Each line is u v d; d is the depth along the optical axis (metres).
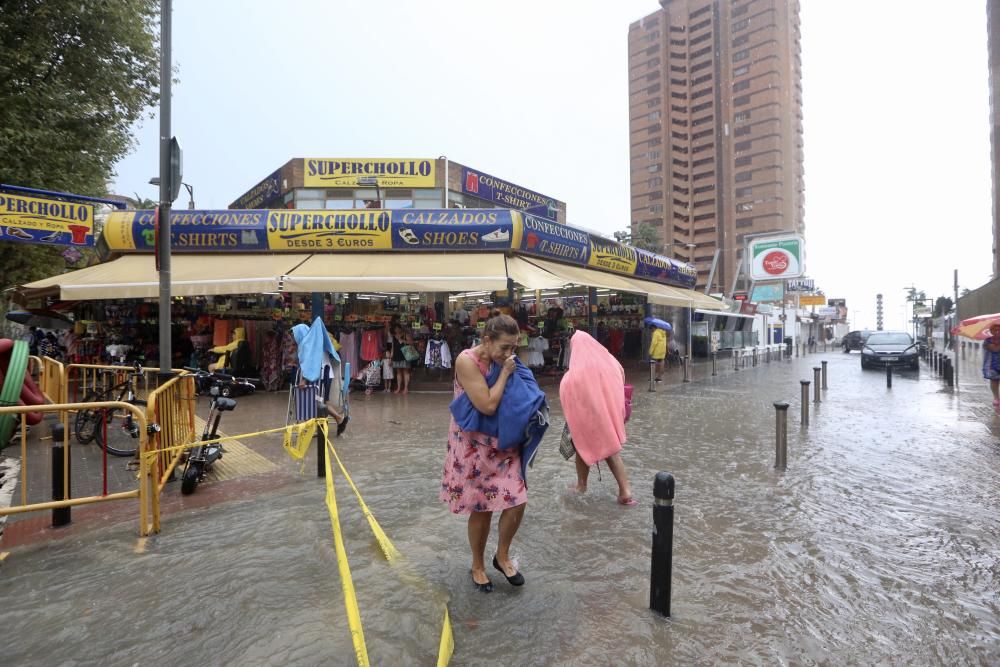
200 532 4.09
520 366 3.12
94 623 2.86
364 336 12.26
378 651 2.57
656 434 8.08
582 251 15.68
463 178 28.30
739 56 95.00
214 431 5.86
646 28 104.31
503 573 3.34
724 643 2.73
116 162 15.44
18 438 7.09
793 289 46.69
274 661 2.50
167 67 5.97
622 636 2.78
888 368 14.02
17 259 14.44
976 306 30.91
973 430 8.42
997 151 39.16
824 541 4.02
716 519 4.48
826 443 7.46
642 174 104.81
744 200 94.75
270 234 12.77
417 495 5.02
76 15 13.09
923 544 3.97
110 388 7.04
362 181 26.92
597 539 4.04
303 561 3.57
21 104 12.38
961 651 2.69
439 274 12.02
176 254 13.05
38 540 3.96
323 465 5.58
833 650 2.69
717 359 26.56
